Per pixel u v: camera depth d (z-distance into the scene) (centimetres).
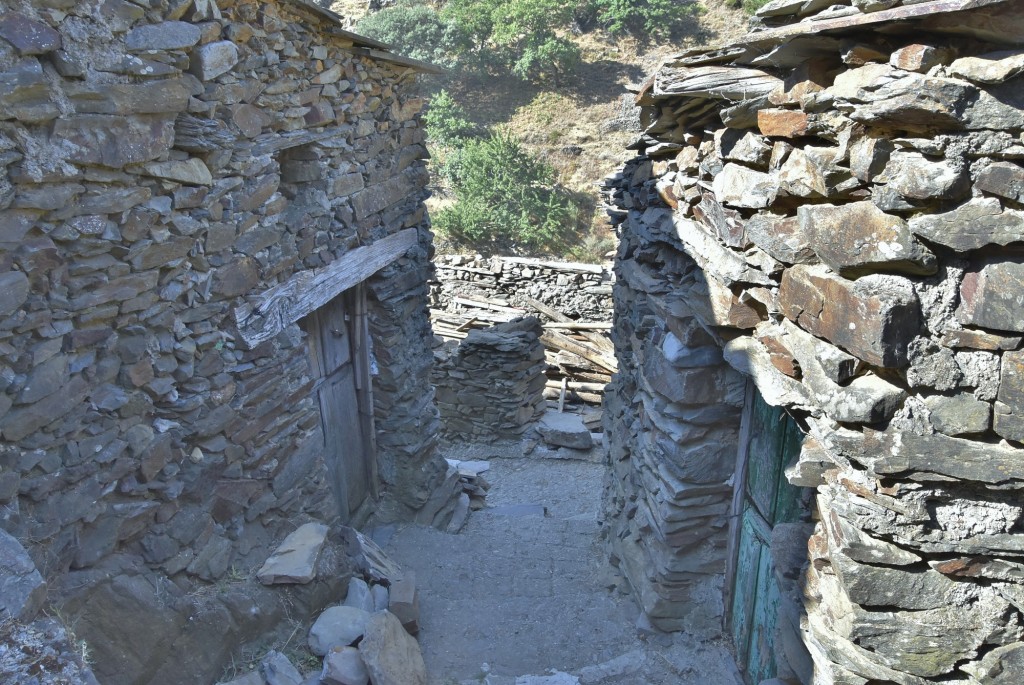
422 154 739
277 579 471
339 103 579
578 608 575
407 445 740
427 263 774
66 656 269
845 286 272
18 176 317
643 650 499
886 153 255
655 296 511
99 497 380
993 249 242
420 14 2472
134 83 371
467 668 496
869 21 240
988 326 243
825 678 308
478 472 1032
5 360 324
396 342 719
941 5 222
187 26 396
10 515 328
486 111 2330
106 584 374
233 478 479
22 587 285
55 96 330
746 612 463
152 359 410
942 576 275
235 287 469
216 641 422
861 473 281
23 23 313
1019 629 270
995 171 234
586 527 794
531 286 1477
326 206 567
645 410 533
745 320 372
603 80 2364
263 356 500
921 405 261
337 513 595
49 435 350
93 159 350
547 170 2048
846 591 284
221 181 448
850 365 274
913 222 248
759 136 330
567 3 2448
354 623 468
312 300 554
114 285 377
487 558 692
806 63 288
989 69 228
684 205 448
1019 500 259
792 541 347
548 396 1308
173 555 427
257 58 464
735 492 473
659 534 501
